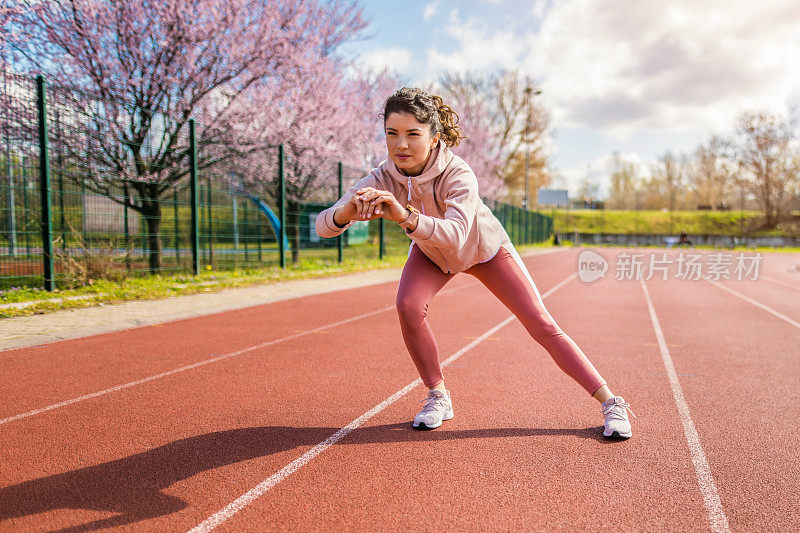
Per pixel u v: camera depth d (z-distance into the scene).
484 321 6.90
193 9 10.71
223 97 12.37
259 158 13.49
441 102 2.61
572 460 2.59
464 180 2.54
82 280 8.39
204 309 7.60
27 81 8.11
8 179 8.76
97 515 2.05
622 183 85.06
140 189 10.55
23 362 4.54
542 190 47.16
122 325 6.25
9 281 8.46
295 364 4.56
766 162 49.62
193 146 10.35
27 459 2.59
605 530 1.95
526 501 2.17
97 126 9.62
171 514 2.06
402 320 2.89
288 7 12.87
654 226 55.22
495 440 2.85
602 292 10.95
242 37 11.70
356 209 2.30
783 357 4.93
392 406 3.45
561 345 2.88
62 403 3.48
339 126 15.45
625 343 5.58
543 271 17.05
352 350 5.11
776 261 23.73
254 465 2.53
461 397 3.64
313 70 14.02
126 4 10.07
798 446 2.78
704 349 5.29
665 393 3.76
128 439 2.86
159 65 10.93
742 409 3.41
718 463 2.56
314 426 3.08
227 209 13.73
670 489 2.28
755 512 2.09
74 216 9.40
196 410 3.36
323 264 15.09
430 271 2.89
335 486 2.31
